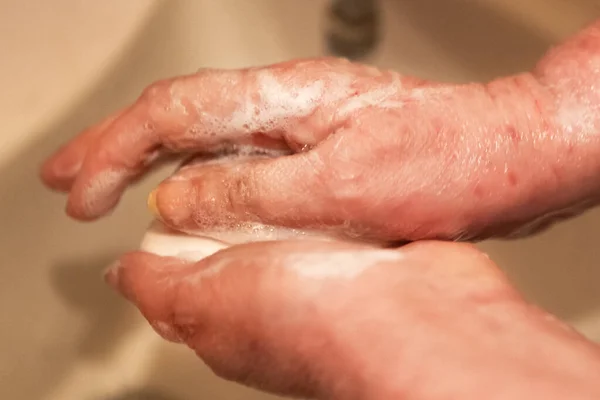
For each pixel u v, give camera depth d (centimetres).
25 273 52
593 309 54
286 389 38
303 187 40
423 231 40
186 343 40
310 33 63
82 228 54
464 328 36
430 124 40
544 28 53
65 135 51
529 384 34
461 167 40
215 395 56
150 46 55
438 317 36
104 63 52
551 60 42
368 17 60
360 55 61
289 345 37
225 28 62
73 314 55
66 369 55
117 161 43
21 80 51
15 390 52
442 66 59
